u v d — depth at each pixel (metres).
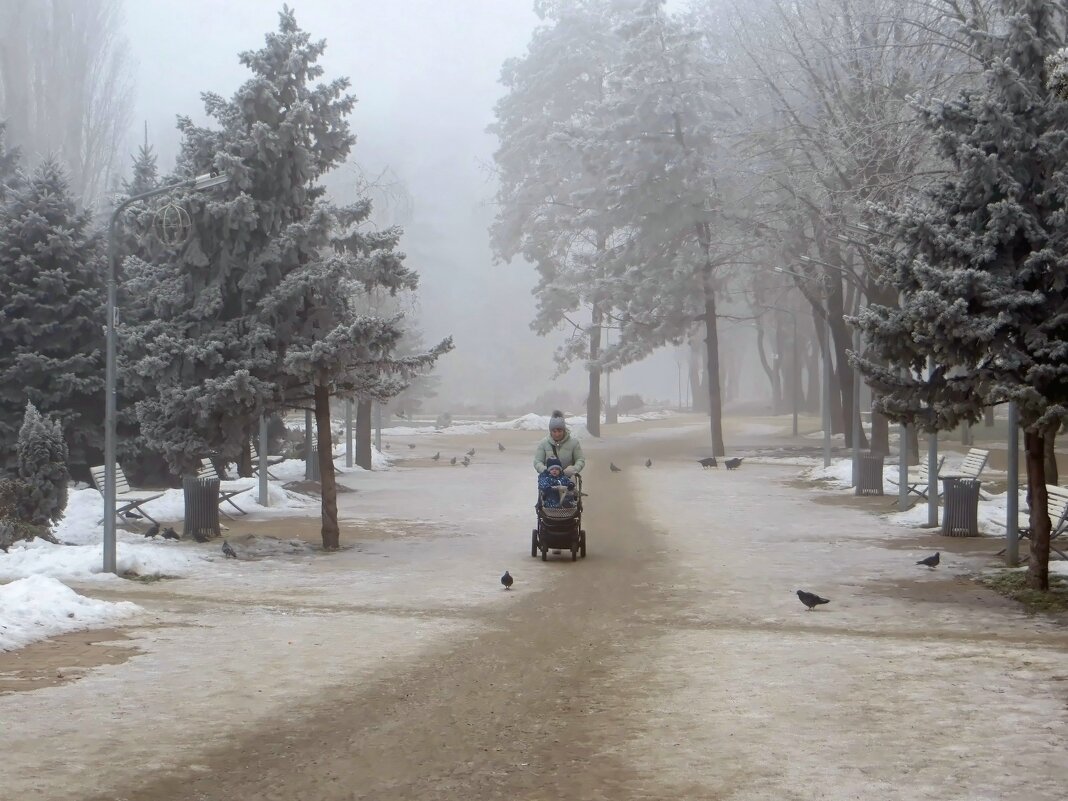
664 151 53.25
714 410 52.53
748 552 20.55
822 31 40.50
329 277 21.27
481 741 8.27
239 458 31.12
